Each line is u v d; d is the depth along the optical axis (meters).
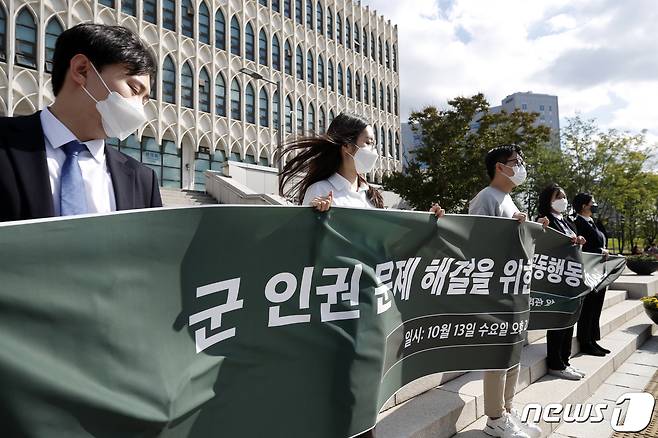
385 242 2.18
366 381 1.90
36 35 18.06
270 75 27.16
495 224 2.86
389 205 25.77
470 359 2.75
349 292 1.93
